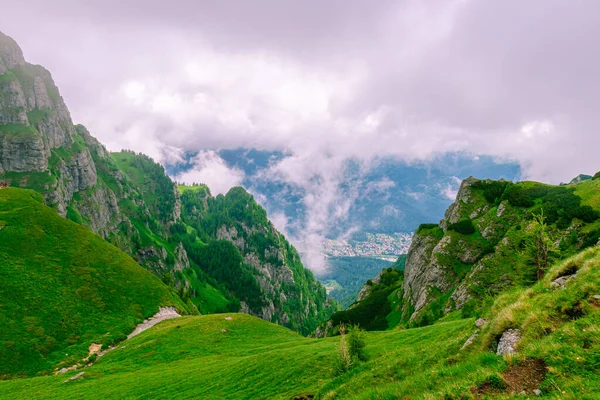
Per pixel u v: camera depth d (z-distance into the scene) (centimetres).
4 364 7819
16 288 10175
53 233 13262
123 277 12912
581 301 1719
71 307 10469
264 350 7012
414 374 2338
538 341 1597
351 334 3684
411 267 14088
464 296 9006
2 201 14025
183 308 13162
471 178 14038
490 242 10762
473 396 1369
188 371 5769
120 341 9681
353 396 2317
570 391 1149
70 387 6075
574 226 8381
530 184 11681
